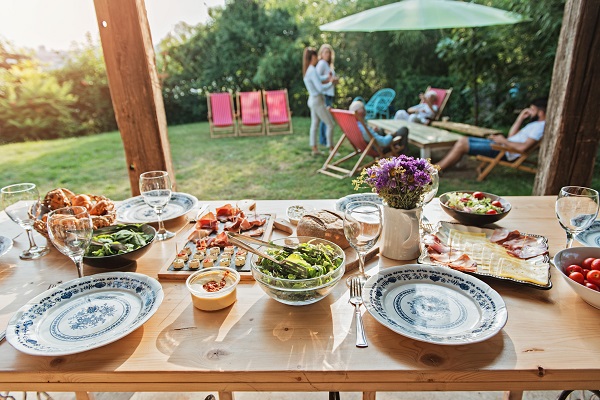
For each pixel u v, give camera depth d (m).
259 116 6.99
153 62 1.94
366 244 1.06
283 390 0.83
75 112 7.41
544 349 0.85
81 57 7.31
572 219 1.14
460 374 0.80
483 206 1.46
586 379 0.80
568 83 1.99
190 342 0.90
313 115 5.40
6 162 5.70
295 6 8.24
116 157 5.87
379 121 5.58
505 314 0.90
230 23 8.01
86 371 0.82
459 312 0.97
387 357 0.84
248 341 0.90
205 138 6.85
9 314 1.02
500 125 6.16
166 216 1.58
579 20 1.89
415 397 1.73
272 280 0.96
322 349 0.87
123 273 1.10
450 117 6.95
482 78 6.02
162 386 0.83
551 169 2.16
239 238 1.20
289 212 1.55
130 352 0.87
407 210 1.20
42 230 1.31
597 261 1.00
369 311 0.93
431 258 1.20
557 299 1.02
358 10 8.41
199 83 8.17
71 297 1.04
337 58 8.13
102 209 1.43
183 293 1.09
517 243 1.26
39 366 0.83
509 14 5.05
